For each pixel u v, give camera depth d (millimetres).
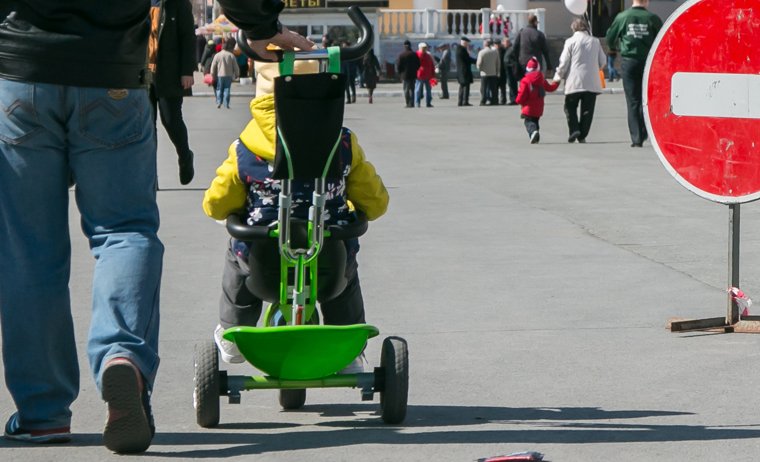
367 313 9109
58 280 5484
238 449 5656
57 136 5320
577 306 9305
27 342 5523
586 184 17172
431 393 6824
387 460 5473
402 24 59531
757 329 8312
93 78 5246
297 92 5508
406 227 13398
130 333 5102
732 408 6422
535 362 7555
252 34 5648
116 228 5383
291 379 5941
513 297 9672
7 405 6586
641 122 23234
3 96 5254
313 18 55531
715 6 8148
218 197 5961
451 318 8922
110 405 5043
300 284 5840
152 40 13727
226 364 7562
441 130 29219
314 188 5840
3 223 5402
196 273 10836
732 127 8219
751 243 12125
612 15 65562
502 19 60656
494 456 5527
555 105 40438
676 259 11297
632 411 6375
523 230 13125
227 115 35719
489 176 18359
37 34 5195
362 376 6004
